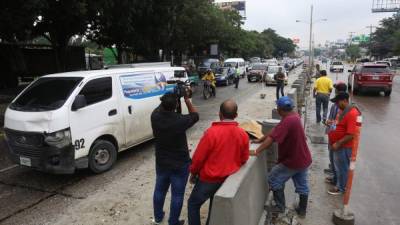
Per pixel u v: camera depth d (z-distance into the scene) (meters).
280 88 17.53
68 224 5.10
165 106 4.55
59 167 6.34
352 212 5.21
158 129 4.56
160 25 23.12
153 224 5.05
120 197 5.98
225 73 28.34
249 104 17.14
